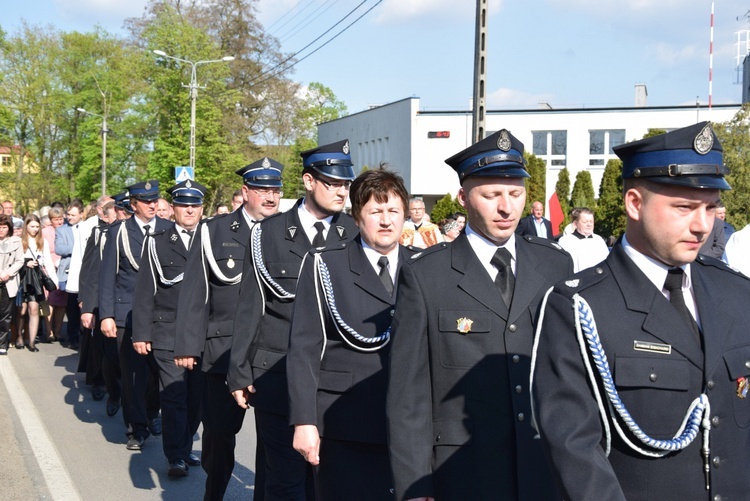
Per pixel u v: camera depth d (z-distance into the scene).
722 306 2.36
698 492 2.26
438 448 3.11
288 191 53.34
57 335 13.56
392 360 3.17
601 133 34.41
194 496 5.94
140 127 47.06
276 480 4.59
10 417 8.32
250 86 47.28
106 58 54.94
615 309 2.34
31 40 53.56
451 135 36.69
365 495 3.81
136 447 7.20
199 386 6.56
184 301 5.56
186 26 42.91
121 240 7.53
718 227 9.50
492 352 3.11
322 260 3.97
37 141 54.62
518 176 3.15
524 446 3.03
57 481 6.25
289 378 3.82
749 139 17.94
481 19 12.55
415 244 11.55
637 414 2.28
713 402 2.27
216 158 42.81
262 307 4.72
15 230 14.50
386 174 3.91
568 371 2.32
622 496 2.15
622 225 24.38
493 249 3.24
